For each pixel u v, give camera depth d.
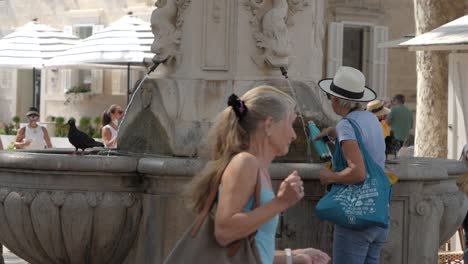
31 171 8.05
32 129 18.81
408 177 8.38
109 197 8.04
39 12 38.28
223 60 8.95
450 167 9.00
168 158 8.05
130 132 9.45
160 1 9.28
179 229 7.94
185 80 8.94
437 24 18.81
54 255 8.28
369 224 7.52
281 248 8.16
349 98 7.75
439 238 9.00
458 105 15.79
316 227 8.19
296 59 9.15
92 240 8.14
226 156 5.25
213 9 8.96
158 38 9.17
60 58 25.36
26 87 39.47
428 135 18.70
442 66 18.50
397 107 23.09
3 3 39.47
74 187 8.03
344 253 7.67
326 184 7.81
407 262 8.57
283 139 5.38
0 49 27.69
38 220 8.08
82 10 36.91
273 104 5.33
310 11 9.24
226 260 5.11
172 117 8.88
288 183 5.12
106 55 23.95
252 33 8.93
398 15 32.41
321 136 8.16
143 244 8.17
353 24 31.77
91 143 8.85
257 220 5.09
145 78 9.32
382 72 32.22
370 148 7.62
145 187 8.15
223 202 5.12
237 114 5.30
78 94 36.03
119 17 35.94
